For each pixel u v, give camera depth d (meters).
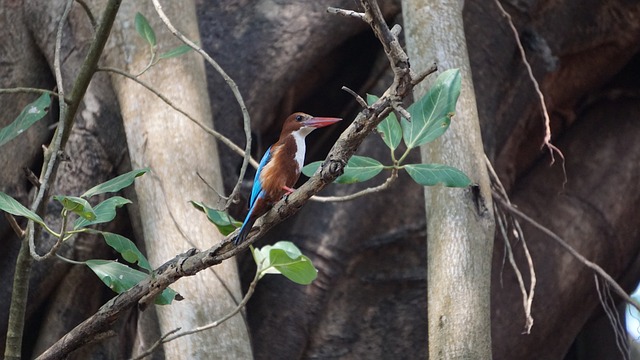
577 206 13.66
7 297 12.07
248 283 12.41
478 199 8.94
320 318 12.12
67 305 12.00
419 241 12.06
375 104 5.38
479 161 9.06
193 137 10.02
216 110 11.70
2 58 12.25
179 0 10.71
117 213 11.80
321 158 12.88
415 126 6.26
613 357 15.62
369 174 6.26
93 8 11.29
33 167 12.16
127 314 12.43
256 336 12.11
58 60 7.62
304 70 12.07
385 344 12.07
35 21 12.24
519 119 13.02
